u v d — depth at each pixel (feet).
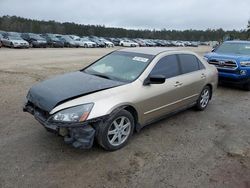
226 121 19.88
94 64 18.44
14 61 50.34
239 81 30.89
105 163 12.90
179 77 18.22
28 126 16.63
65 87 14.12
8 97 22.97
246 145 15.85
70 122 12.38
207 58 33.30
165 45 199.11
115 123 13.92
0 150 13.56
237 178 12.25
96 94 13.53
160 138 16.08
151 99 15.71
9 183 11.03
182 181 11.84
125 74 16.07
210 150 14.93
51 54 73.36
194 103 20.75
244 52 34.06
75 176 11.75
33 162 12.64
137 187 11.26
